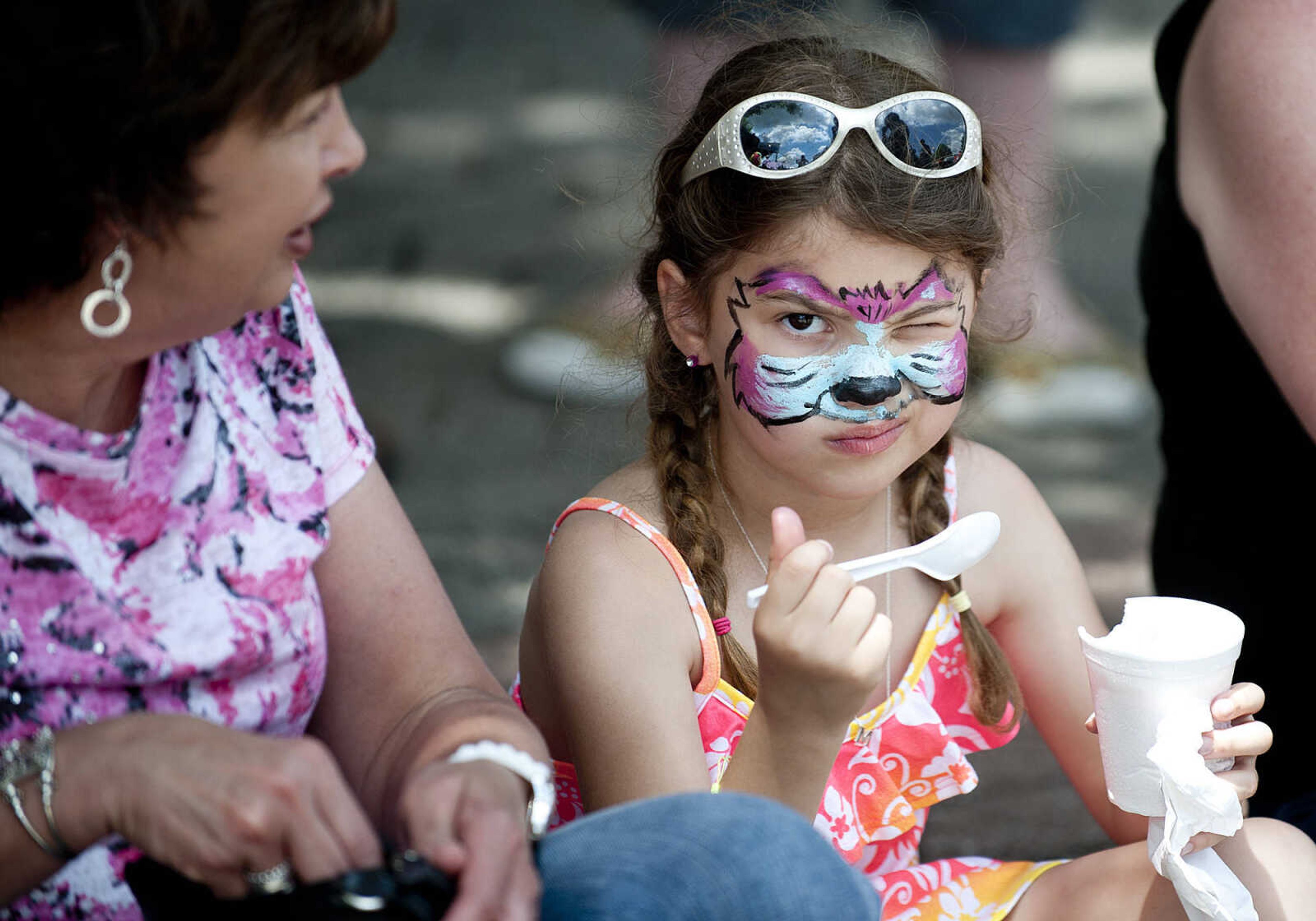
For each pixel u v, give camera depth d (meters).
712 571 7.24
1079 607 7.93
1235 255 7.90
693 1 15.23
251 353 5.96
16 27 4.57
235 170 4.88
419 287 21.09
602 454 15.86
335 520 6.29
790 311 6.92
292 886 4.77
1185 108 8.23
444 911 4.75
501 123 29.09
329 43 4.84
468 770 5.29
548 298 20.28
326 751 4.88
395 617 6.36
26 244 4.77
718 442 7.59
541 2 40.16
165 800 4.72
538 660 7.63
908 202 6.75
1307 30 7.64
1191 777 5.88
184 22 4.60
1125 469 16.44
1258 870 6.36
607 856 5.09
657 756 6.79
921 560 6.63
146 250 4.97
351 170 5.33
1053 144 17.56
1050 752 11.52
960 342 7.05
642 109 9.90
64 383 5.21
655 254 7.82
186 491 5.50
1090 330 18.72
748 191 6.88
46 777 4.81
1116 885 6.75
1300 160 7.53
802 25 9.21
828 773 6.21
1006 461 8.10
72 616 5.19
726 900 4.94
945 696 7.61
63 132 4.66
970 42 16.89
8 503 5.10
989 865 7.36
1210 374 8.30
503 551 14.31
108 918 5.41
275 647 5.66
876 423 6.86
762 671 6.04
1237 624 6.11
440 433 16.81
